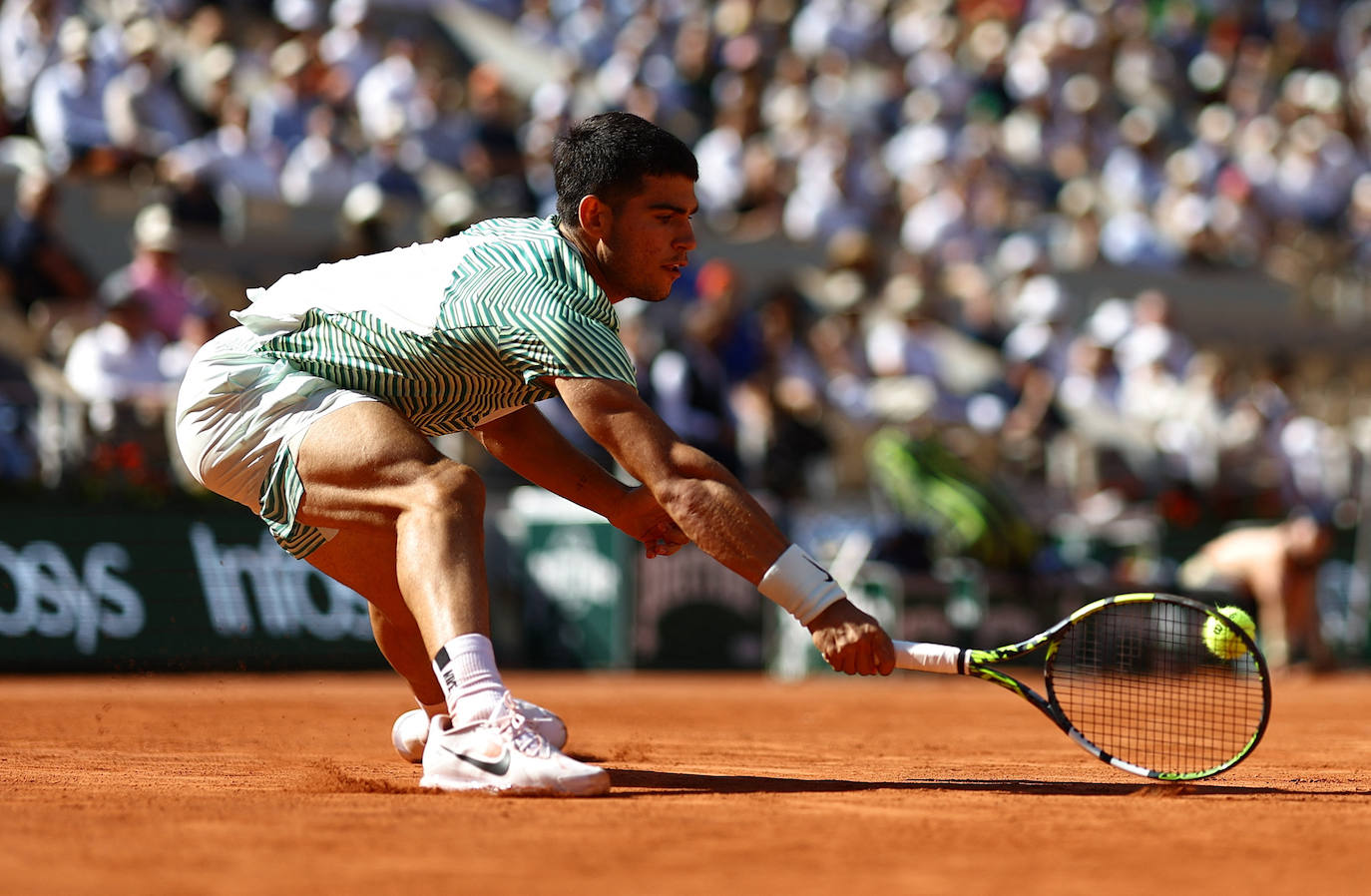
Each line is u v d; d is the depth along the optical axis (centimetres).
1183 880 750
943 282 5484
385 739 1855
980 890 718
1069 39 7144
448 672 1134
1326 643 4553
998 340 5259
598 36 6238
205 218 4294
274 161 4650
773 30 6731
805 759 1553
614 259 1225
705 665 3844
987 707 2658
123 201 4231
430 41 5978
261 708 2434
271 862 784
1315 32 8169
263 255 4394
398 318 1198
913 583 3816
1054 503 4441
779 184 5625
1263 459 4900
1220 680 1344
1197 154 6825
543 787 1108
